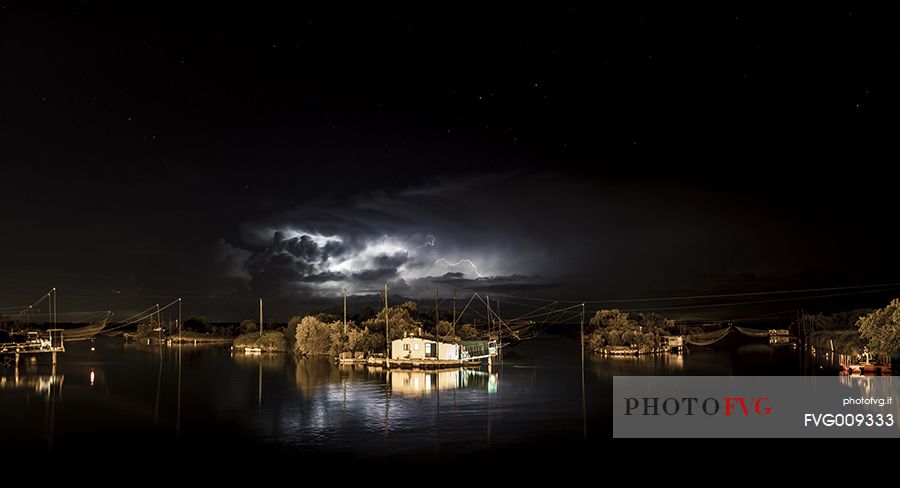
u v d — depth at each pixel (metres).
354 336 145.50
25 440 52.66
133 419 62.09
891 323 90.25
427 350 129.88
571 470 43.88
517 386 89.06
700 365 123.88
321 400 74.88
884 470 43.97
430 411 66.38
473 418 62.06
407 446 50.28
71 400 75.00
